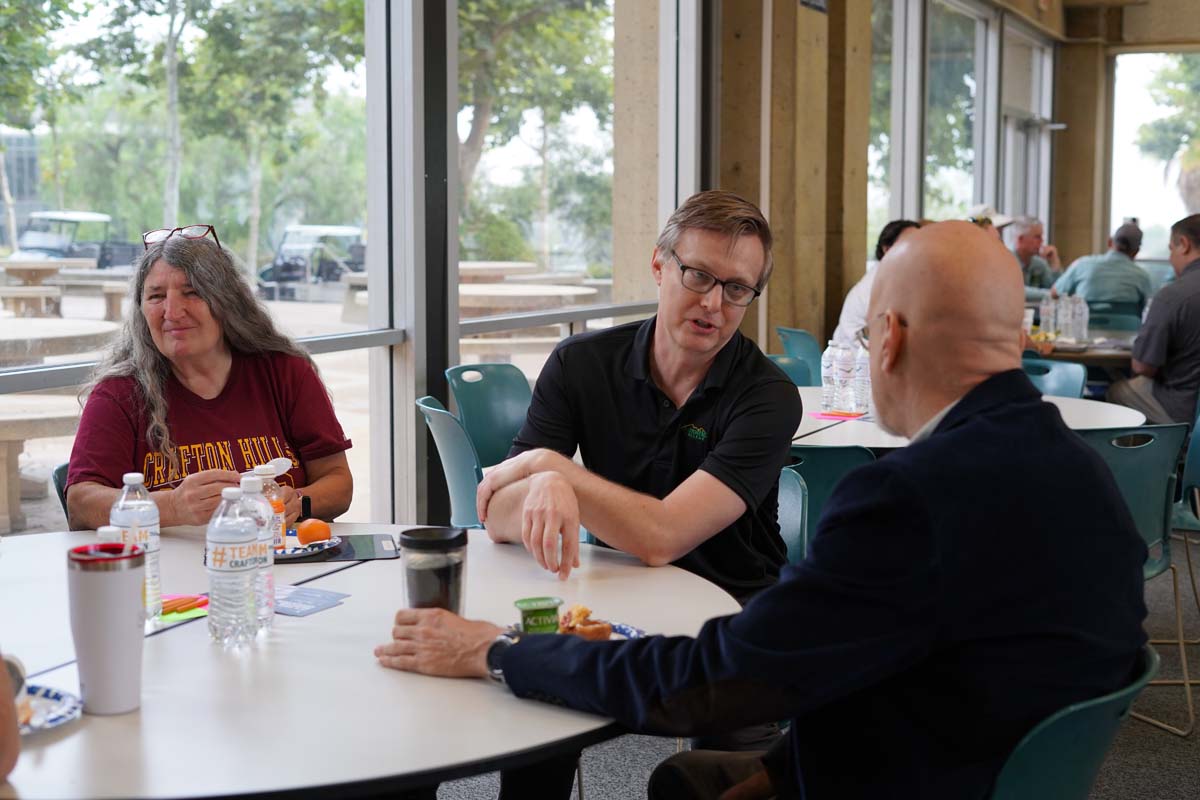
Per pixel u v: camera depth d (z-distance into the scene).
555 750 1.25
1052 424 1.26
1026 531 1.18
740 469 1.99
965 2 9.52
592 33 5.08
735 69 6.11
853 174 6.86
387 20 3.94
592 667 1.31
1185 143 12.18
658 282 2.14
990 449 1.21
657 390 2.14
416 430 4.14
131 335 2.27
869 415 3.80
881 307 1.36
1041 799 1.24
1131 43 12.08
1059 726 1.17
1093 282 7.86
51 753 1.20
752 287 2.05
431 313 4.17
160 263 2.24
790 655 1.20
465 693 1.38
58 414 2.98
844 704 1.28
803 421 3.72
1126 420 3.67
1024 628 1.18
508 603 1.72
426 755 1.21
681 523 1.92
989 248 1.31
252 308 2.37
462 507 3.05
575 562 1.86
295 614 1.67
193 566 1.92
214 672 1.44
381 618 1.66
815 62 6.30
